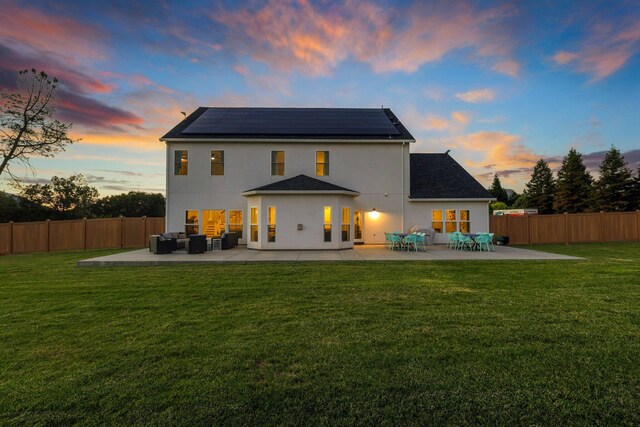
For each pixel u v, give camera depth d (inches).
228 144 650.2
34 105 728.3
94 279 314.3
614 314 192.1
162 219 686.5
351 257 452.4
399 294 247.6
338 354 137.5
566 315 190.2
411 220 665.0
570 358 132.2
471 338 155.0
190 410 96.6
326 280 303.1
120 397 104.0
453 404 99.1
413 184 704.4
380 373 120.0
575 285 273.4
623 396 103.1
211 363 129.3
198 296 245.6
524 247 609.3
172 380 115.3
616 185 1331.2
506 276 316.5
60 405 99.8
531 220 706.2
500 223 706.8
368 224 663.8
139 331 169.2
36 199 1427.2
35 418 93.3
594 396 103.6
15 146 725.9
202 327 174.9
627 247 595.5
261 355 136.9
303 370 122.8
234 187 648.4
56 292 260.8
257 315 196.2
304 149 658.8
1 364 129.5
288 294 250.2
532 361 129.5
